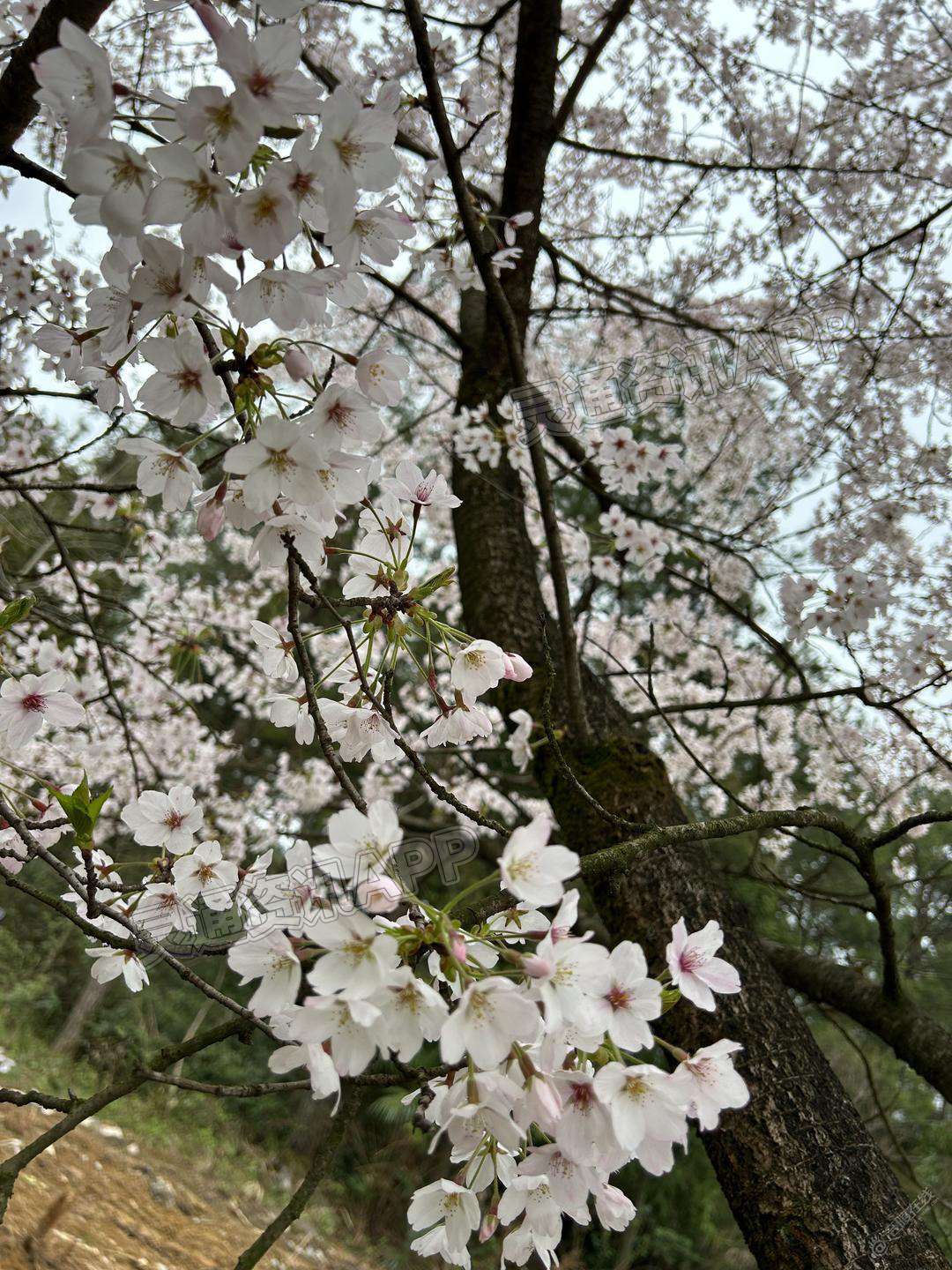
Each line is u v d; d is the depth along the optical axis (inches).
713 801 236.8
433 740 52.6
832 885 263.6
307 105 33.7
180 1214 179.6
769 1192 73.0
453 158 70.9
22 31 93.3
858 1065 287.6
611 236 191.6
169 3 32.1
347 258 38.3
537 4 134.3
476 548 133.3
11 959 305.7
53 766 172.4
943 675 100.0
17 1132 168.1
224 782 337.4
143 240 34.2
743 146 185.3
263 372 40.5
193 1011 330.3
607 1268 293.1
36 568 196.5
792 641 123.6
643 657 225.3
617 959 35.7
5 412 132.5
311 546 44.4
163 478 42.6
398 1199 279.0
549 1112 32.3
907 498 150.1
